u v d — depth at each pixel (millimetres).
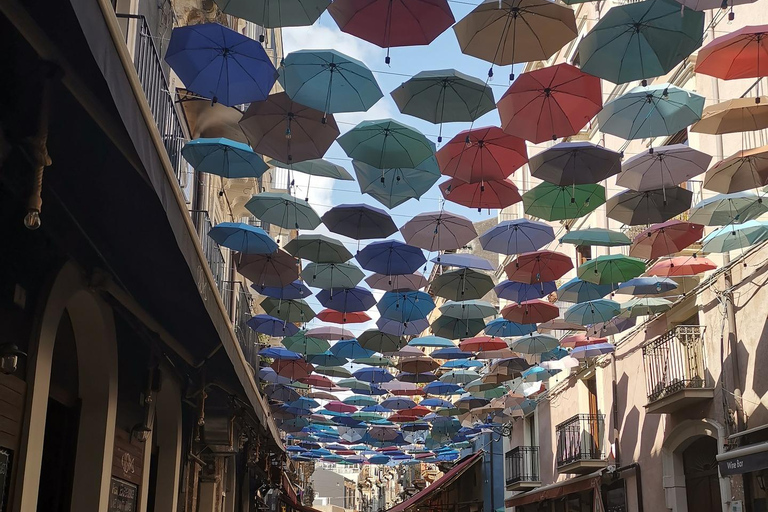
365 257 12023
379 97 7621
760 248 11633
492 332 15414
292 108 7941
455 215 10977
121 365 9383
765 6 11516
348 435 29109
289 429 25891
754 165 8688
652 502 15094
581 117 7883
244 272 12305
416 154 8609
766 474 11133
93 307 7891
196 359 12008
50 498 8227
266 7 6469
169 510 12219
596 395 18812
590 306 13352
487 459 30422
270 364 21828
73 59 4668
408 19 6652
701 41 7039
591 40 7113
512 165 8844
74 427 8430
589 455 18078
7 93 5070
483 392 20719
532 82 7664
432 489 30672
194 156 8883
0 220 5898
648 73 7207
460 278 12828
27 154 5426
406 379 19125
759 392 11461
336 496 98875
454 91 7789
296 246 11664
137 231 7145
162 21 10039
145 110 5074
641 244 10773
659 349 14492
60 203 6465
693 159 8984
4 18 4398
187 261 6871
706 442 13586
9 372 5816
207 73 7137
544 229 11211
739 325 12125
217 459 17031
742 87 12141
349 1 6605
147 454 10719
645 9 6848
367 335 15945
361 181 9578
